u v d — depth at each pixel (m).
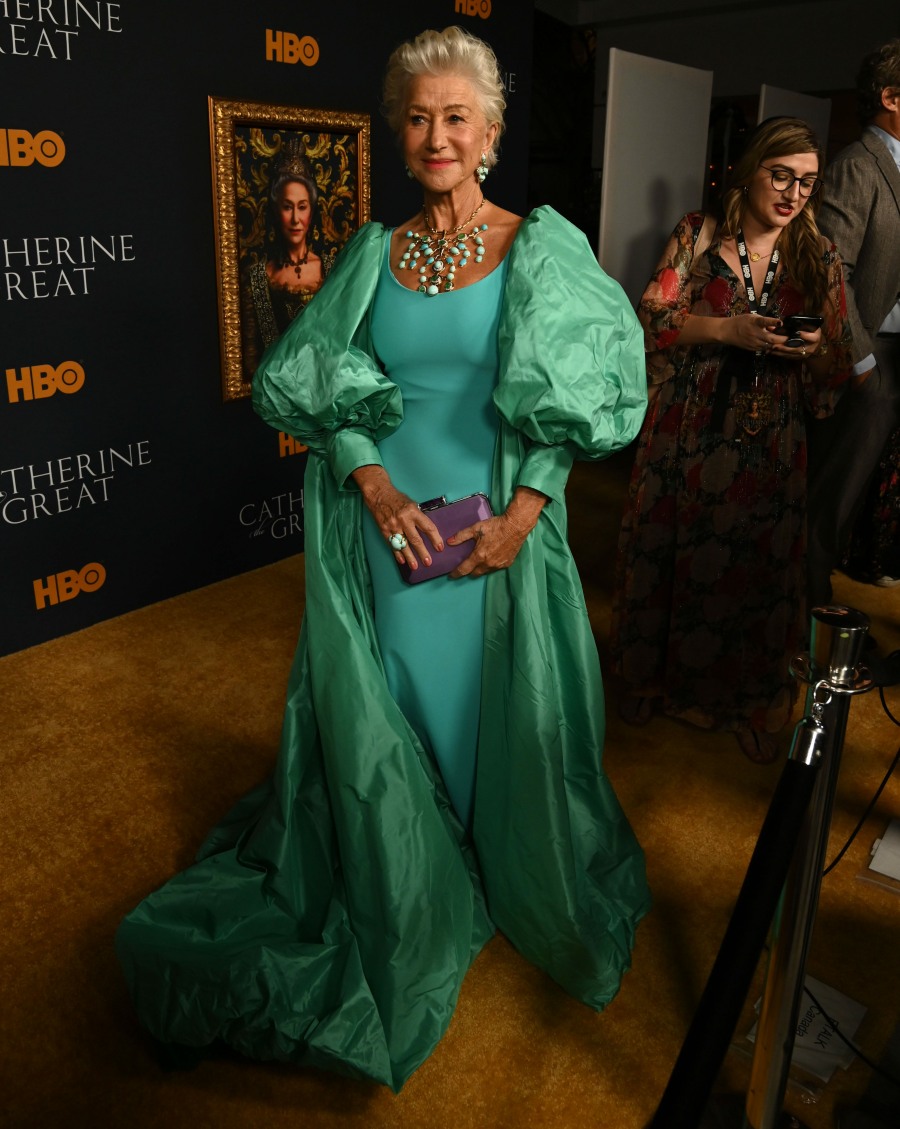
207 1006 1.83
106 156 3.21
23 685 3.21
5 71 2.88
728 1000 1.08
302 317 1.91
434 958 1.91
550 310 1.73
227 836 2.34
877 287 2.97
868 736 3.02
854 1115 1.76
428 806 1.90
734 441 2.63
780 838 1.25
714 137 6.90
